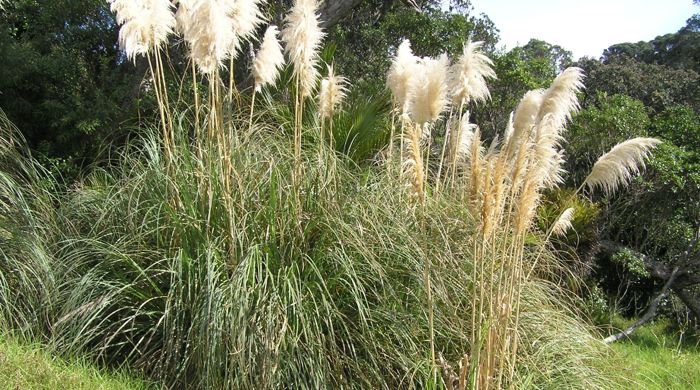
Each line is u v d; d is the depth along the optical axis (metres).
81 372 4.91
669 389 7.18
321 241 5.52
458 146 6.38
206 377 4.83
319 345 4.93
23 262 5.95
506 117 14.57
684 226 12.11
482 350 4.84
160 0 5.85
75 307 5.45
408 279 5.53
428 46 16.91
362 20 17.23
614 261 12.23
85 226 6.54
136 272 5.61
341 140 7.88
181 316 5.27
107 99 11.77
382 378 5.08
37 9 13.19
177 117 6.88
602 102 13.33
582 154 13.12
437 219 5.88
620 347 9.18
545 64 15.10
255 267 5.16
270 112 7.44
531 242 6.84
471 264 5.55
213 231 5.59
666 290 11.38
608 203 12.47
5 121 7.47
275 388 4.84
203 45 5.54
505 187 4.84
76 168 11.36
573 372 5.50
